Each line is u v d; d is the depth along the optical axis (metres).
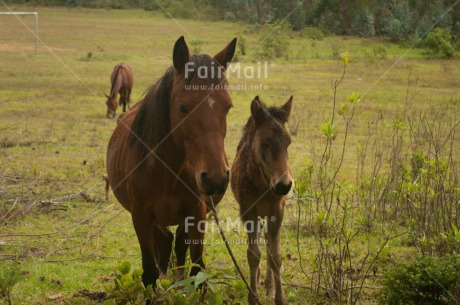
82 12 65.25
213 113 4.05
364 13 44.12
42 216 8.08
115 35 43.62
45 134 13.70
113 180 5.35
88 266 6.36
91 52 33.62
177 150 4.42
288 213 8.26
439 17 39.66
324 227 6.22
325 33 44.19
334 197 8.70
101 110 17.61
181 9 57.72
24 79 23.62
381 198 7.62
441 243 6.02
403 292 4.82
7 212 7.91
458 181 7.79
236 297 4.29
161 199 4.59
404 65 29.27
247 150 5.37
